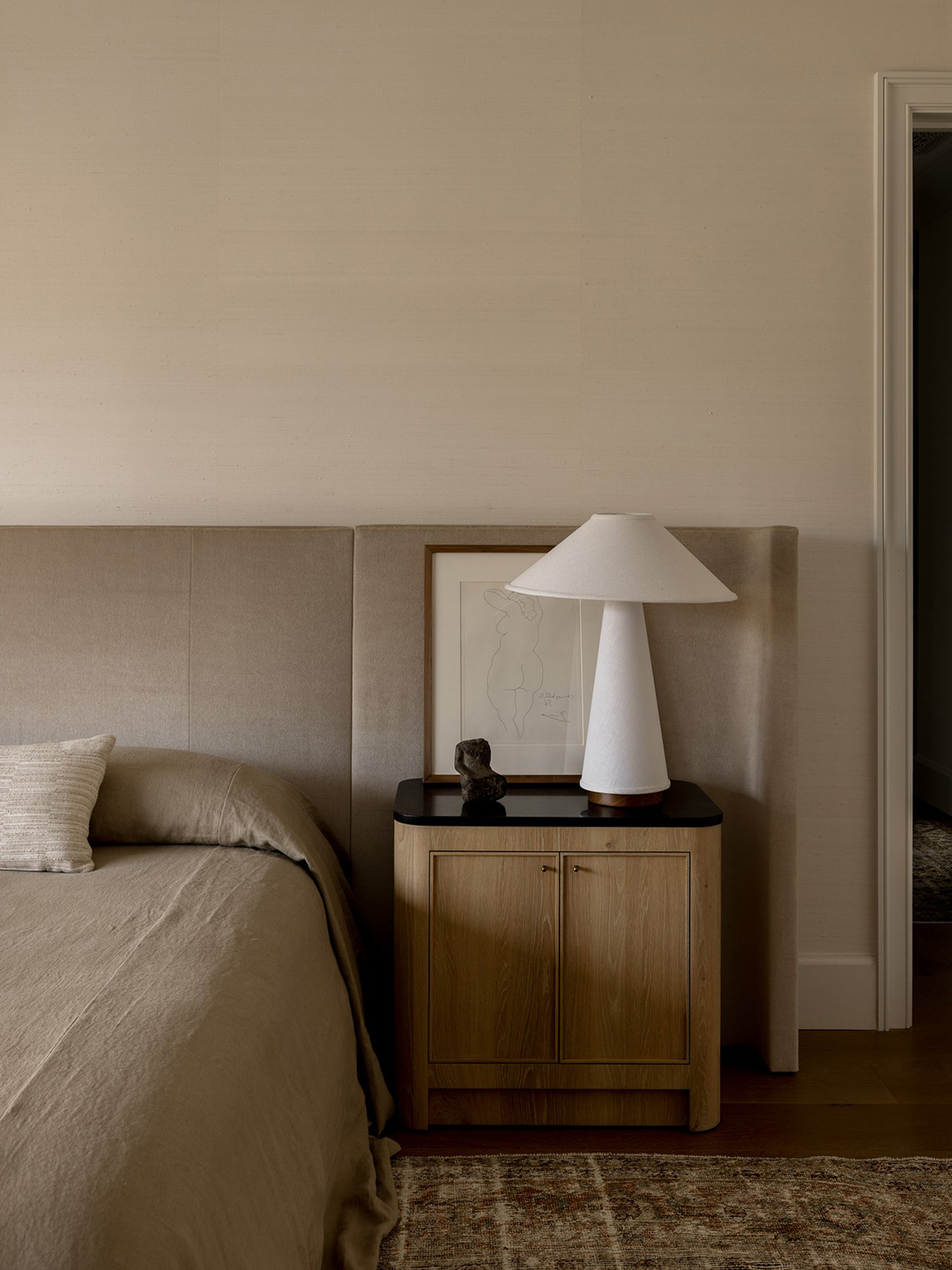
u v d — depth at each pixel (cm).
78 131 276
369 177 276
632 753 238
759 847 262
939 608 521
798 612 281
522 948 228
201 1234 113
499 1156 217
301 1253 143
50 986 157
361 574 265
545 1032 229
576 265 278
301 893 215
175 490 280
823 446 280
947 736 514
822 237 278
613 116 276
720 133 277
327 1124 177
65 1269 101
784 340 279
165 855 226
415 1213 196
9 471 280
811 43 276
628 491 280
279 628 266
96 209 277
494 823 226
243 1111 137
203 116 276
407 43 276
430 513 279
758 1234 190
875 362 279
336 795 267
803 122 277
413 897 228
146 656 266
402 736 265
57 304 278
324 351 278
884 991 281
